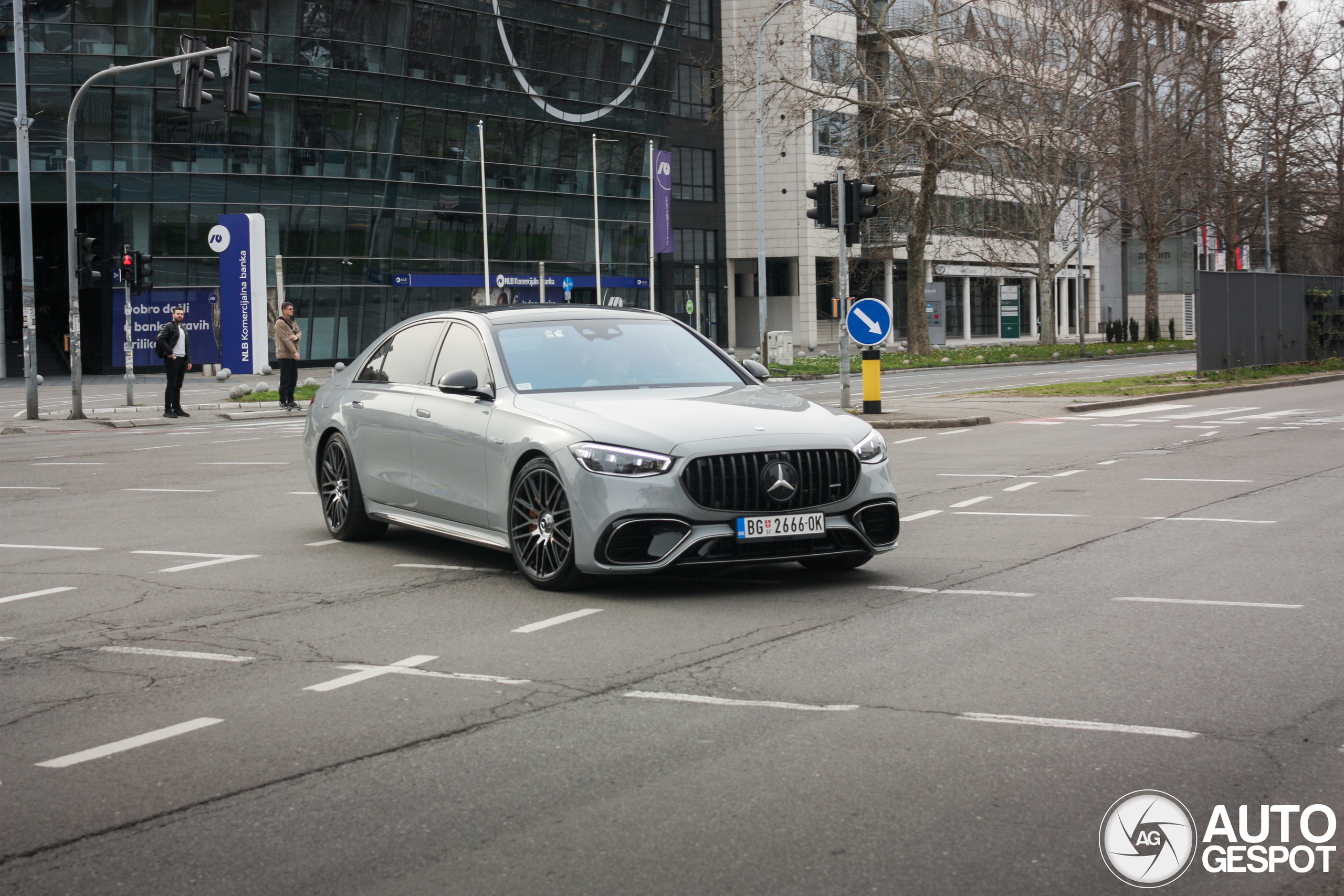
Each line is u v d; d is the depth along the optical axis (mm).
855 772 4254
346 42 50750
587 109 59281
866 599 7098
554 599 7180
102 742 4773
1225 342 29516
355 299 52906
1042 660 5688
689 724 4816
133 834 3859
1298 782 4109
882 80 44000
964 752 4438
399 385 8984
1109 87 52281
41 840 3832
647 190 62750
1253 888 3383
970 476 12844
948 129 43188
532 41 56531
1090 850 3600
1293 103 52562
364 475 9180
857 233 19641
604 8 58906
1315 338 34000
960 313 83875
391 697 5277
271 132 49844
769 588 7414
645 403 7484
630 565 6902
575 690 5328
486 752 4539
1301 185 53031
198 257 49312
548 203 58594
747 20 44969
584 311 8773
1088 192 53656
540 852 3648
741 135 69688
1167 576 7648
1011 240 58844
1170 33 57781
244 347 37406
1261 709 4887
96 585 8039
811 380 38781
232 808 4055
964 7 47031
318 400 10047
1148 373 35375
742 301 73312
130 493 12930
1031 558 8312
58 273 51875
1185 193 60750
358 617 6875
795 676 5488
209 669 5824
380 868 3562
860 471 7277
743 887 3389
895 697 5129
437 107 53844
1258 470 12883
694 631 6352
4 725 5023
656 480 6840
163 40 47344
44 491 13305
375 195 52656
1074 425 18625
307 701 5258
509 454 7516
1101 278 91812
